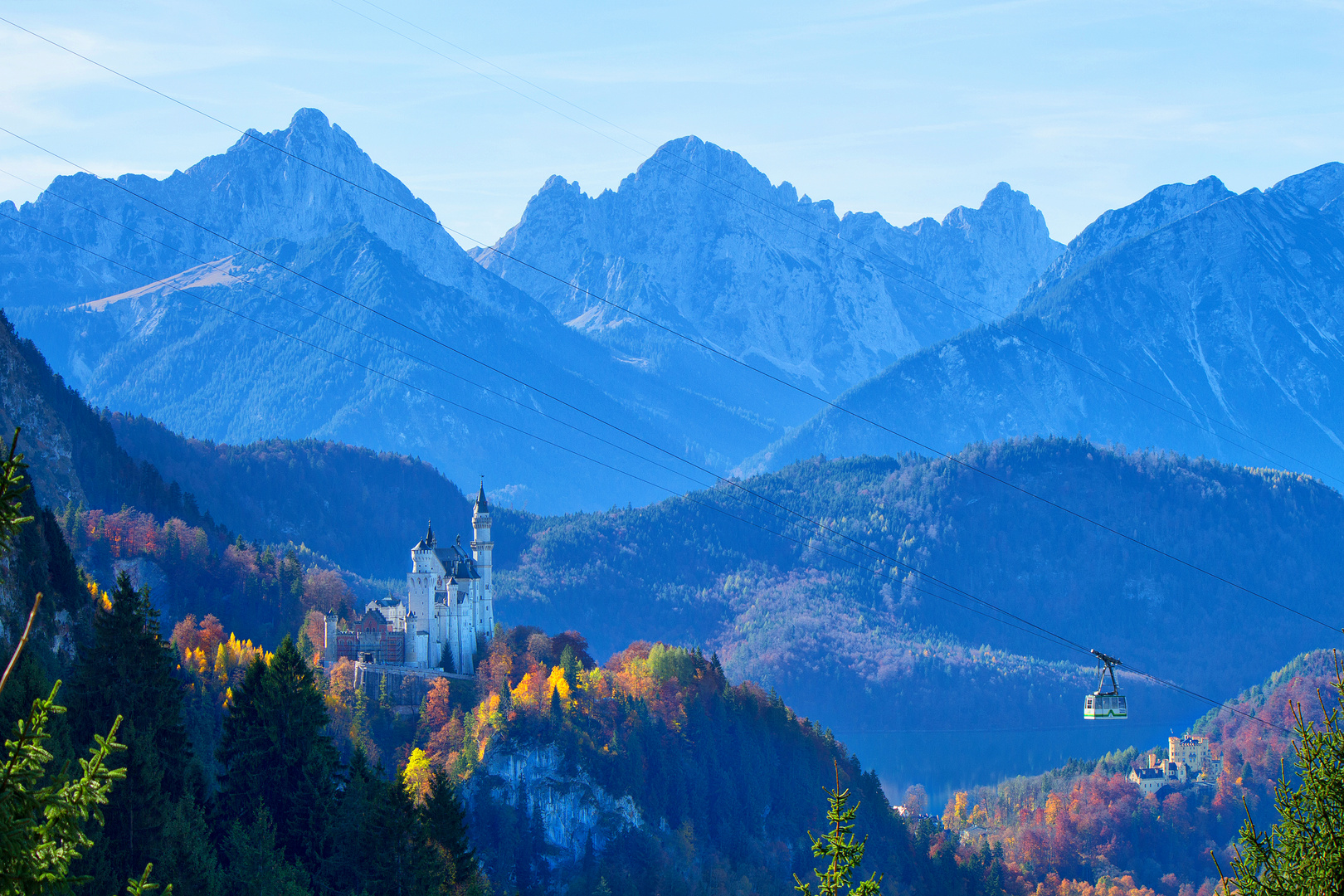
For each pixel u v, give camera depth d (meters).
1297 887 83.88
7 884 56.31
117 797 166.25
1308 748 87.06
